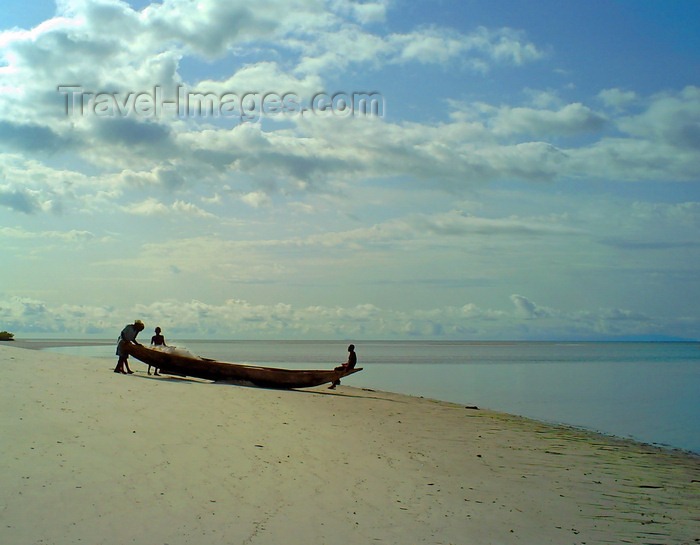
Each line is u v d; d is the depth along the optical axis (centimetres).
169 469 831
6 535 578
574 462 1261
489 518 815
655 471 1233
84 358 2611
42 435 891
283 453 1018
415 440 1353
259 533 665
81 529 614
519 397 2745
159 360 2086
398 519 768
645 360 7706
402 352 10744
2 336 7000
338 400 1981
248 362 5125
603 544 756
